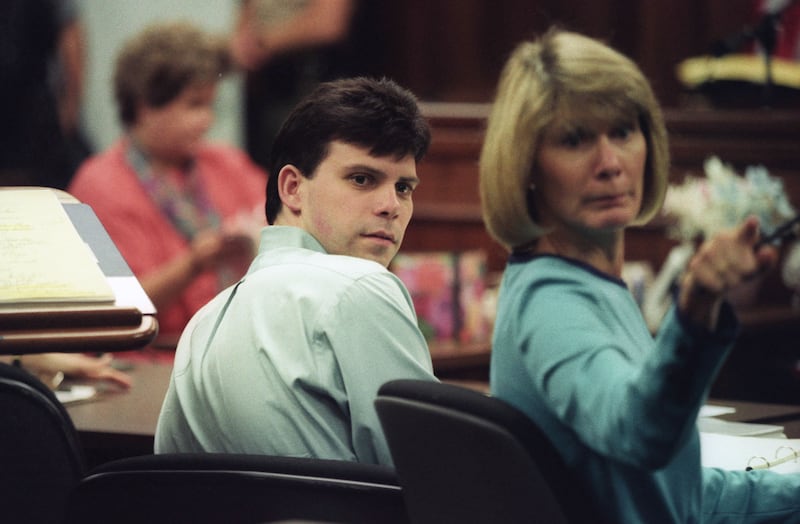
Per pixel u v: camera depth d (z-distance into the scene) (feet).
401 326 18.79
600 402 13.53
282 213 20.89
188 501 16.48
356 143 20.03
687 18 55.16
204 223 38.27
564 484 14.11
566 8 58.03
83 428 24.11
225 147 40.19
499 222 15.38
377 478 15.89
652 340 15.06
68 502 17.25
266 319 19.07
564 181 14.85
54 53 48.24
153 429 24.07
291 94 57.21
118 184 37.65
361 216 20.18
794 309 40.40
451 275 34.88
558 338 14.19
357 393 18.37
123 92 37.65
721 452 20.84
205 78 37.63
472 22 60.49
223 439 19.20
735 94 44.91
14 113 47.83
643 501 14.87
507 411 14.16
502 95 15.29
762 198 31.19
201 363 19.70
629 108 14.82
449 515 14.88
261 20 55.88
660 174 15.30
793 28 48.06
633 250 43.60
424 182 46.34
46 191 20.88
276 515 16.14
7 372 17.65
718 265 12.49
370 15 62.28
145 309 16.67
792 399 36.99
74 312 16.12
